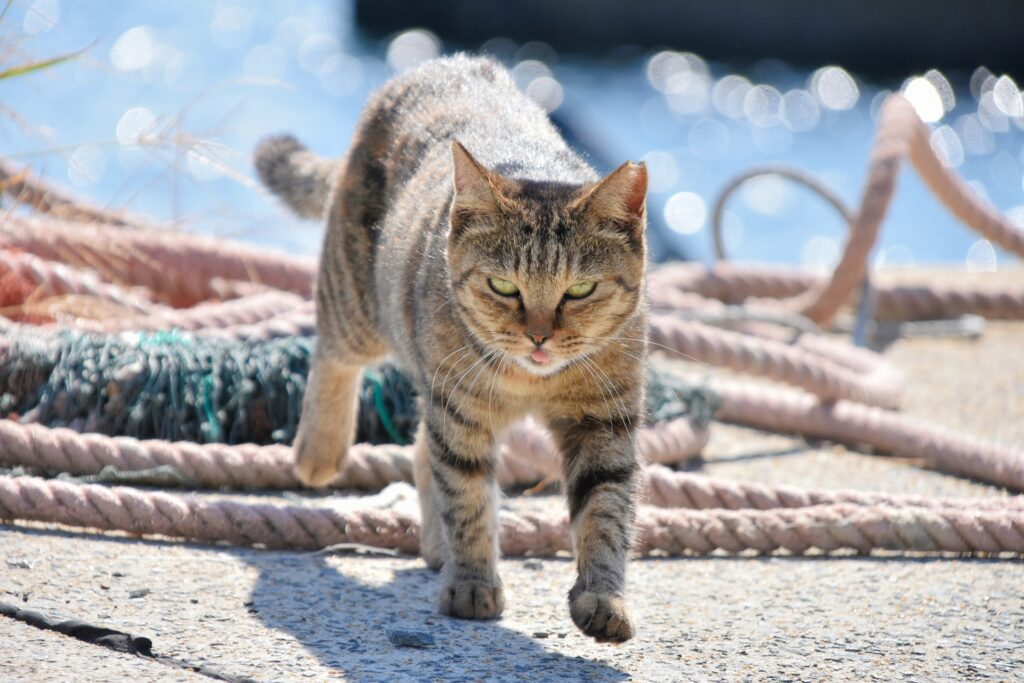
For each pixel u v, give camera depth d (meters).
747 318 10.74
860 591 6.12
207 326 9.38
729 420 9.49
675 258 16.75
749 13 26.05
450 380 5.89
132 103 18.92
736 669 5.06
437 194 6.39
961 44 25.00
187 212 13.23
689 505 7.20
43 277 9.17
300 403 7.89
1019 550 6.61
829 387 9.16
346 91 22.22
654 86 24.64
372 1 27.98
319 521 6.48
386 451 7.55
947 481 8.24
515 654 5.18
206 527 6.38
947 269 14.83
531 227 5.81
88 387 7.64
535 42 27.38
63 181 14.62
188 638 5.09
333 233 7.15
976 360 11.27
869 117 23.05
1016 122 22.44
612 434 5.89
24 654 4.73
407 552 6.62
